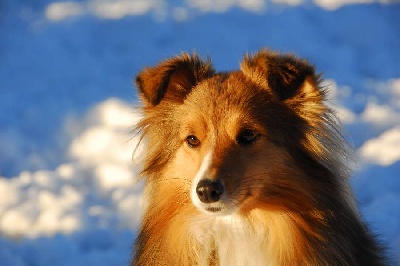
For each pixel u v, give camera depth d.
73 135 18.59
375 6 31.27
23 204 14.09
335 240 8.27
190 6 33.62
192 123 8.40
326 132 8.31
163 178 8.63
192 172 8.35
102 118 19.36
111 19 31.59
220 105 8.37
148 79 8.58
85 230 13.11
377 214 12.74
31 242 12.70
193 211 8.46
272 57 8.46
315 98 8.24
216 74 8.84
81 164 16.48
